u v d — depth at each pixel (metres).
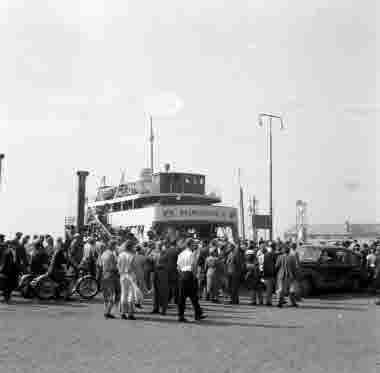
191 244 13.27
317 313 14.73
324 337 10.62
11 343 9.54
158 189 31.52
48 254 18.78
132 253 13.60
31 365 7.88
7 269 15.83
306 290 19.50
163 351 9.05
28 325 11.66
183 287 12.98
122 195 34.72
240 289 23.50
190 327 11.91
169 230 27.67
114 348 9.28
